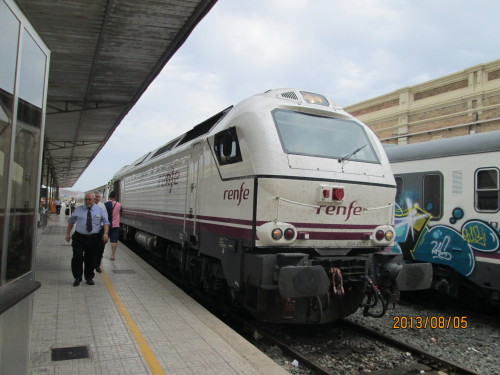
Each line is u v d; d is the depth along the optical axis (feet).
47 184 89.97
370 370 15.28
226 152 18.63
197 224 22.54
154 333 15.52
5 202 9.30
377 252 18.70
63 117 53.06
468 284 24.80
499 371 15.85
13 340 9.25
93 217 23.41
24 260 10.83
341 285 16.75
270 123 17.17
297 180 16.43
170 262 30.73
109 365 12.50
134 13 26.21
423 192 26.86
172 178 28.40
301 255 15.93
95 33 28.96
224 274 19.52
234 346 14.39
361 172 18.19
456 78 49.78
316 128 18.40
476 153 23.80
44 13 26.13
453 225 24.72
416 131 54.34
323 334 19.21
